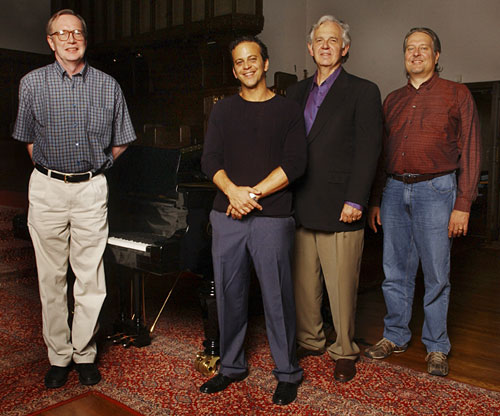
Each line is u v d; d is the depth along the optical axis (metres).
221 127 2.40
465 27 7.38
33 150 2.46
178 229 2.66
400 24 7.92
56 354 2.56
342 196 2.56
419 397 2.41
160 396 2.40
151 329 3.25
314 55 2.61
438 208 2.68
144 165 2.91
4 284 4.27
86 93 2.38
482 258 6.06
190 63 8.08
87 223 2.48
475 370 2.78
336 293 2.65
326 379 2.59
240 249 2.37
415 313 3.85
